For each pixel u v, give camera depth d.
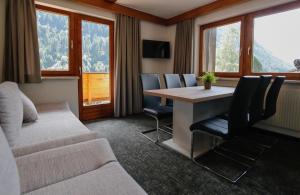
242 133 1.82
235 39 3.53
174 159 2.06
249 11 3.18
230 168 1.88
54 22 3.19
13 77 2.68
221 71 3.80
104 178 0.86
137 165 1.93
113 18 3.74
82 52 3.54
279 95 2.79
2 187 0.54
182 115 2.30
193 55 4.03
